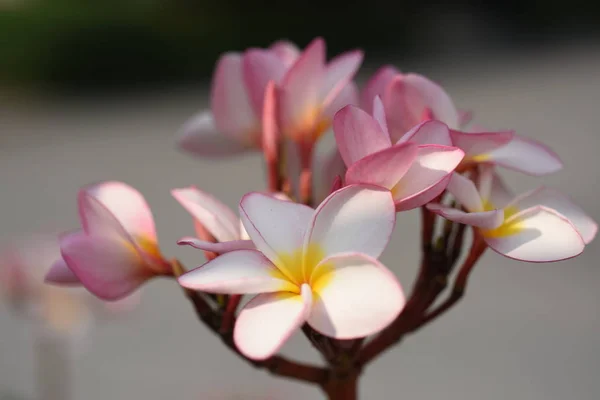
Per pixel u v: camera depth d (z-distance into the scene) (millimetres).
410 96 672
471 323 2318
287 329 600
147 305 2549
